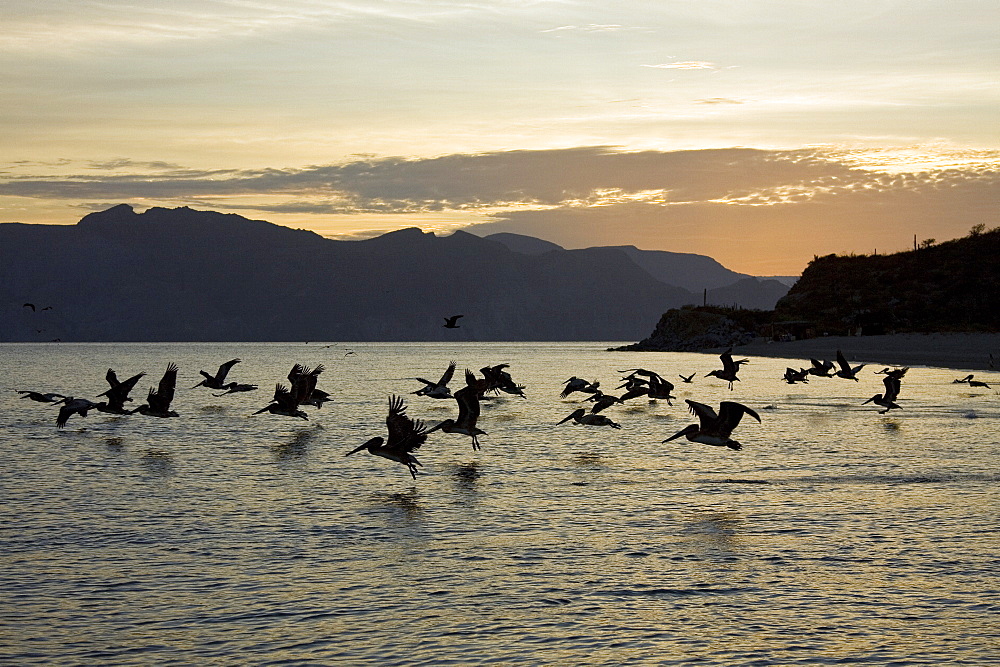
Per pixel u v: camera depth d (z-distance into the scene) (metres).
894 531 22.48
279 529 23.23
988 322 163.38
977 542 21.39
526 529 23.08
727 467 32.06
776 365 118.12
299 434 43.00
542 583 18.69
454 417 51.50
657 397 51.53
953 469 31.11
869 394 65.12
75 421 48.78
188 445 39.00
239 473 31.59
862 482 28.88
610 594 18.02
